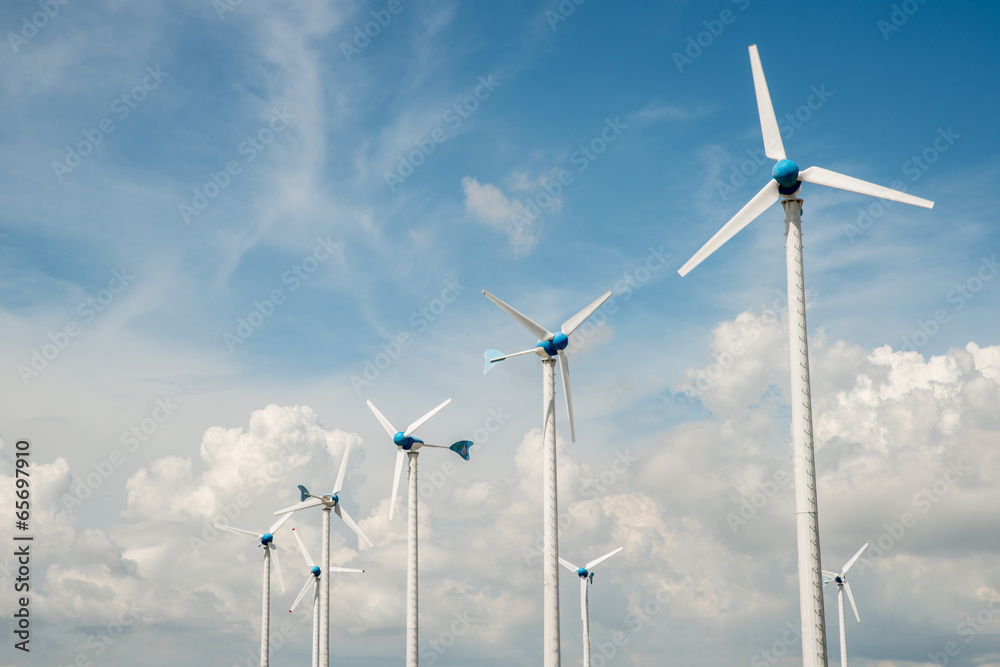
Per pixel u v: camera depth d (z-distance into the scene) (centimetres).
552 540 3409
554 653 3281
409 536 4569
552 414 3572
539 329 3631
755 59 2845
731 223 2788
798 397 2384
